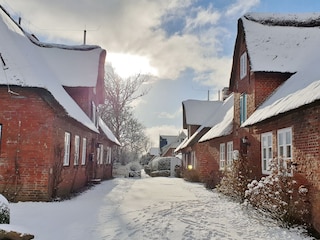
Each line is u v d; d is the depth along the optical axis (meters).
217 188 16.41
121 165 48.12
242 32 16.14
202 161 25.52
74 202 12.29
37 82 11.64
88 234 7.57
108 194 15.66
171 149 67.44
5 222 7.05
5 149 11.79
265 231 8.35
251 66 13.70
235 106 17.39
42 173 11.81
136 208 11.57
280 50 14.33
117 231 8.01
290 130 10.06
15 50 12.76
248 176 14.05
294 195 9.45
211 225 9.05
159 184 23.00
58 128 12.91
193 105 33.53
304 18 15.91
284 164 10.05
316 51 12.95
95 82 19.52
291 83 11.92
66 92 18.28
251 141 14.23
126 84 45.41
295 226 8.78
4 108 11.95
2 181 11.66
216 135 18.98
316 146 8.35
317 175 8.27
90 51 21.20
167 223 9.19
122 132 48.88
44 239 6.95
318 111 8.27
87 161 20.19
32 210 10.09
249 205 11.23
